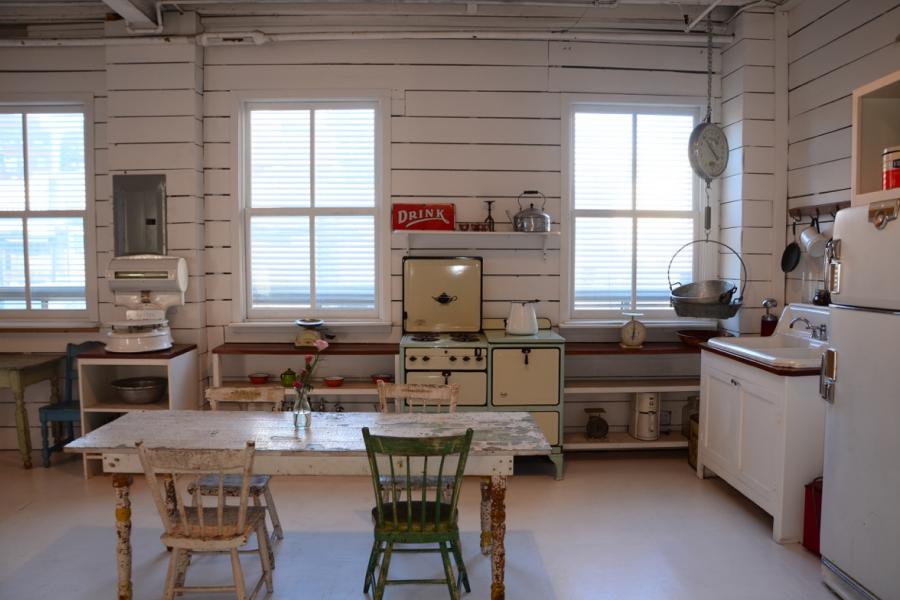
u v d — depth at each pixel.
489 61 4.30
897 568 2.18
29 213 4.45
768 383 3.08
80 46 4.29
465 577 2.49
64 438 4.42
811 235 3.81
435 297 4.32
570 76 4.34
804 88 4.00
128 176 4.17
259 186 4.40
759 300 4.23
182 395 3.99
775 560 2.86
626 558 2.88
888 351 2.21
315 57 4.27
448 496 2.87
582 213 4.47
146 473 2.16
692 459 4.10
